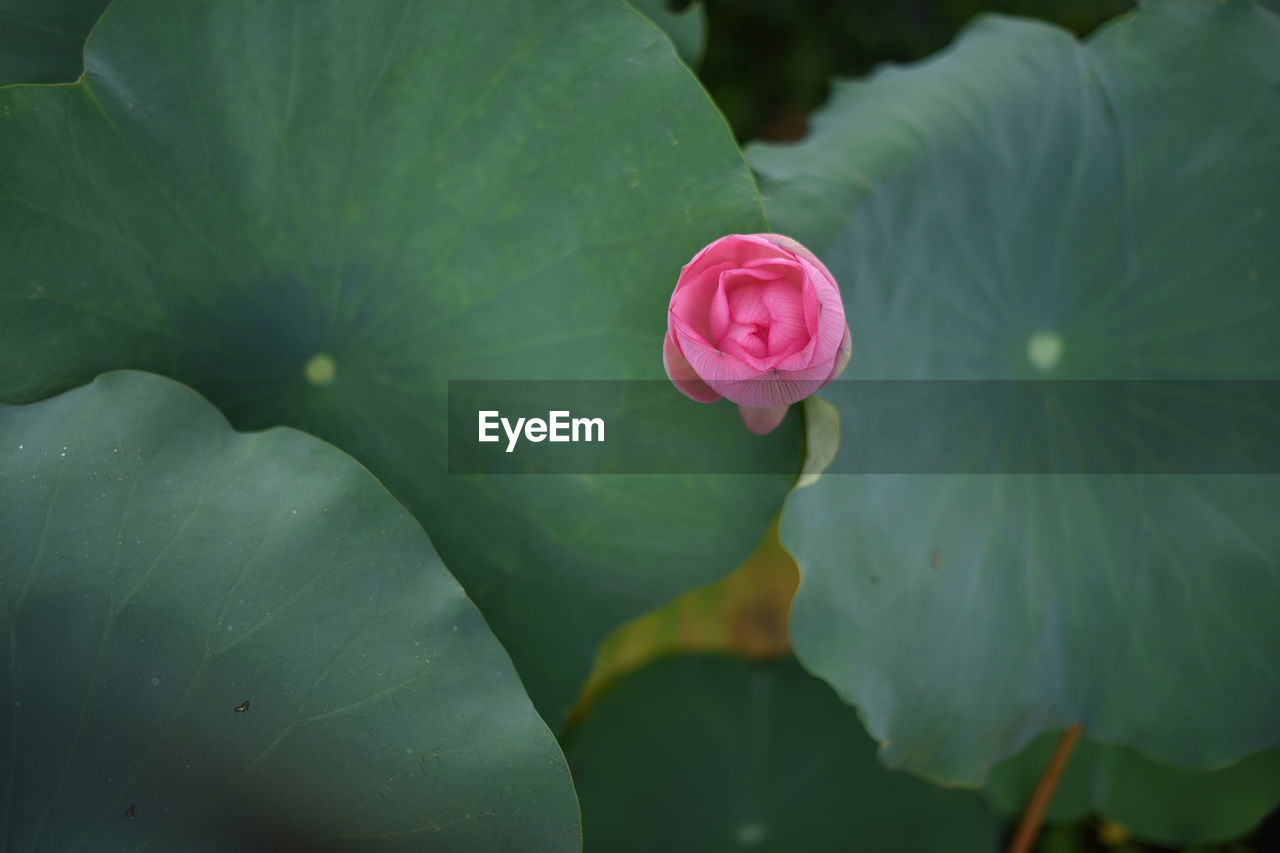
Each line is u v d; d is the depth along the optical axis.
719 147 1.10
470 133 1.10
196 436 1.05
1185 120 1.18
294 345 1.12
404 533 1.05
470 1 1.09
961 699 1.14
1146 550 1.16
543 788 1.03
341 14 1.08
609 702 1.36
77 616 1.03
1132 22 1.20
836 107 1.21
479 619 1.04
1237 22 1.18
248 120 1.09
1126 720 1.16
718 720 1.35
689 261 1.10
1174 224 1.18
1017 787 1.28
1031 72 1.19
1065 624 1.16
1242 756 1.15
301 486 1.05
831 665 1.11
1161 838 1.28
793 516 1.10
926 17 1.76
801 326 1.01
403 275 1.12
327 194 1.10
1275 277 1.16
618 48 1.09
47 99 1.06
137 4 1.07
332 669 1.03
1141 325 1.18
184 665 1.03
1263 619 1.15
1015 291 1.18
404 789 1.02
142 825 1.02
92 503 1.04
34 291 1.07
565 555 1.14
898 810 1.31
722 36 1.78
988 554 1.15
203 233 1.09
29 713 1.02
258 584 1.03
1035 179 1.18
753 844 1.30
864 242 1.15
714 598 1.41
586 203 1.10
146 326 1.09
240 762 1.02
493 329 1.12
